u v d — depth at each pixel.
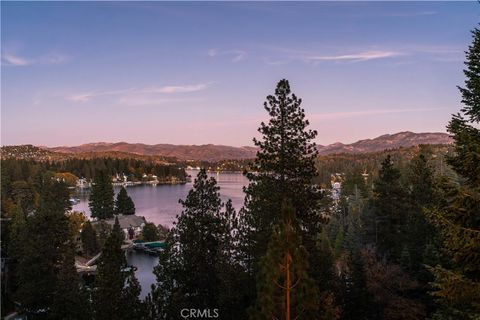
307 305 14.07
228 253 28.34
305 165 25.31
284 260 14.23
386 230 40.00
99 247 89.50
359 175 118.75
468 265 12.12
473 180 12.66
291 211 14.68
